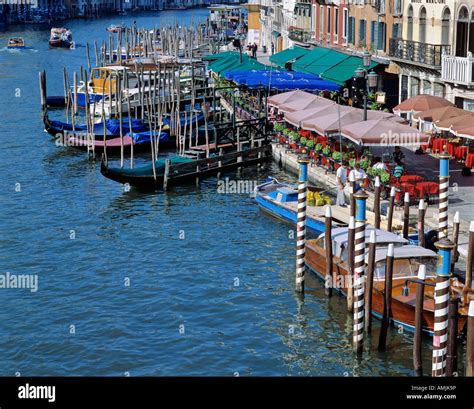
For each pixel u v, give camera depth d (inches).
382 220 1382.9
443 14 1950.1
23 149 2351.1
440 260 877.8
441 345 885.8
